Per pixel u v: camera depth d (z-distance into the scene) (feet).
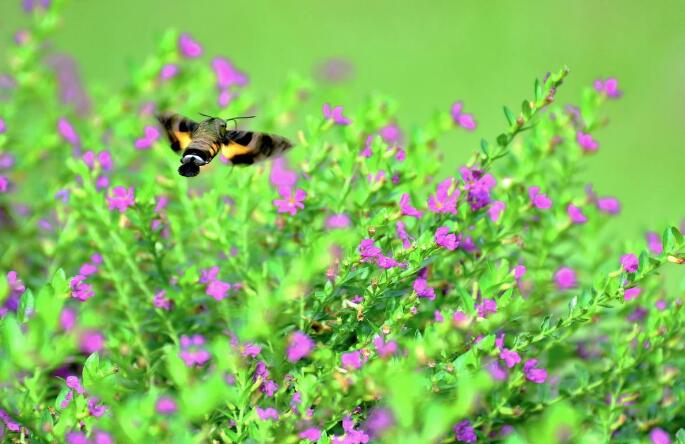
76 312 3.60
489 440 3.48
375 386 3.35
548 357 3.61
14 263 3.70
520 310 3.49
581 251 3.76
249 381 3.37
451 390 3.41
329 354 3.40
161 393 3.44
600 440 3.50
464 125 3.70
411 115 7.62
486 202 3.55
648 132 7.61
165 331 3.57
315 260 3.30
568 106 3.71
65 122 3.79
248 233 3.63
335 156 3.68
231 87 3.90
